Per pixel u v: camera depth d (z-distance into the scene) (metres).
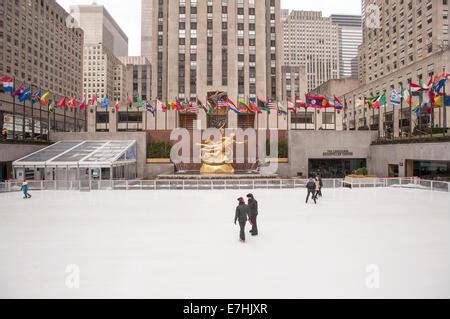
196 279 7.62
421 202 18.70
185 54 68.31
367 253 9.41
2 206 17.70
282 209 16.48
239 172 36.03
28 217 14.62
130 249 9.87
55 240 10.84
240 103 38.75
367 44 80.12
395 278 7.62
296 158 37.84
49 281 7.54
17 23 68.44
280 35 76.44
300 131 37.91
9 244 10.40
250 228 12.45
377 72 74.81
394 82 56.81
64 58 90.94
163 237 11.20
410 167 32.22
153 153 37.56
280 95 75.50
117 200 19.95
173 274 7.92
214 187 26.08
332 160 39.28
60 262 8.76
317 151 38.06
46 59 80.62
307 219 14.03
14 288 7.18
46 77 80.56
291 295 6.80
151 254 9.40
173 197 21.30
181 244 10.38
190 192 23.94
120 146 34.22
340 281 7.48
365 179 27.06
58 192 24.02
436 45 54.91
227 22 67.62
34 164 28.42
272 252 9.53
